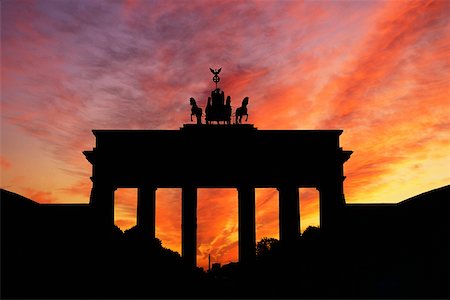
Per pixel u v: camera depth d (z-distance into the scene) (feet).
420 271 226.58
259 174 352.28
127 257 295.28
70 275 248.73
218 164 352.28
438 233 242.58
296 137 353.51
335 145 353.51
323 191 350.02
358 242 280.51
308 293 257.75
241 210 349.41
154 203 350.02
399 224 274.16
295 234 345.10
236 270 341.00
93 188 344.69
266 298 263.90
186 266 332.80
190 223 345.72
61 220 280.92
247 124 355.97
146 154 350.23
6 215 249.75
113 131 350.84
